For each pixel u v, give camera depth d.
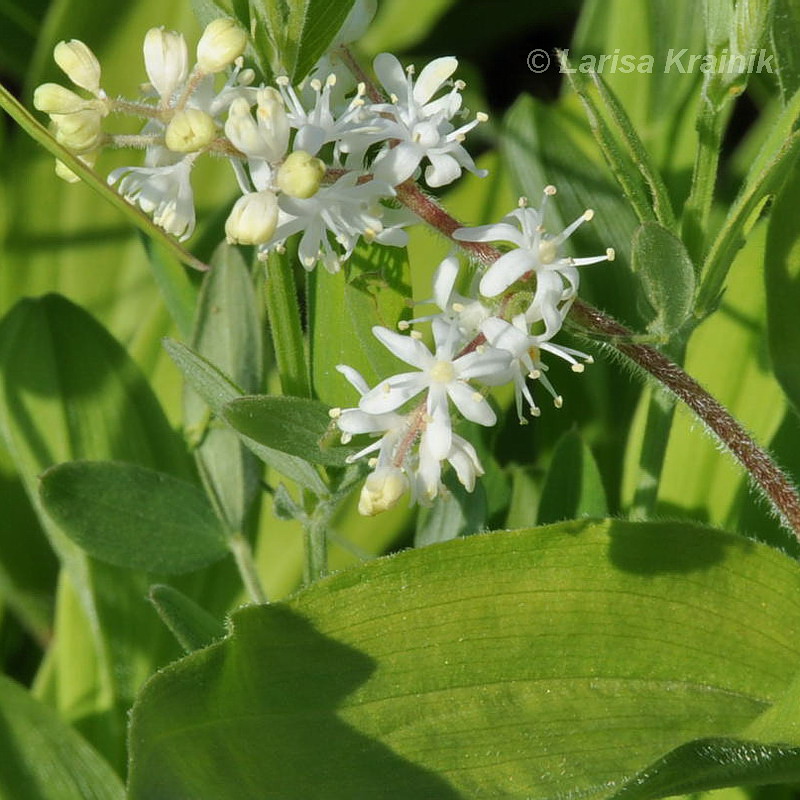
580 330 0.29
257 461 0.31
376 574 0.29
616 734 0.29
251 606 0.28
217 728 0.28
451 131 0.29
